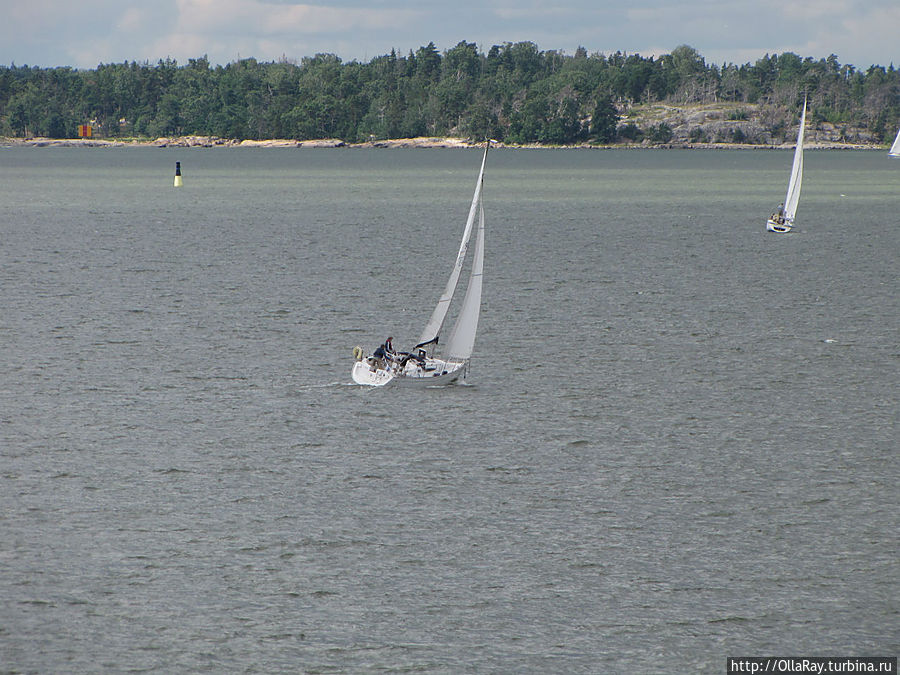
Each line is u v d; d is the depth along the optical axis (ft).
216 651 357.41
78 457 524.93
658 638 367.66
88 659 351.87
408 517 459.73
